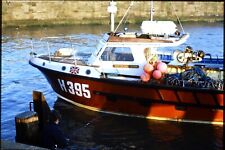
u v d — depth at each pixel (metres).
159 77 11.88
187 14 43.56
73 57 14.29
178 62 12.57
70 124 12.39
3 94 15.66
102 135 11.67
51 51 24.84
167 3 42.50
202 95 11.64
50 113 11.36
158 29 12.87
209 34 34.47
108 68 12.72
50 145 10.28
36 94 11.27
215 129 12.01
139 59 12.55
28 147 8.19
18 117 10.20
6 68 20.47
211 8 44.31
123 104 12.59
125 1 40.84
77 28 37.59
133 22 40.88
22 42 28.88
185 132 11.83
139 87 12.02
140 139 11.45
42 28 37.38
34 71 19.83
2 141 8.45
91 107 13.23
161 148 10.93
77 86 13.01
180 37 12.77
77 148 10.82
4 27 36.88
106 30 36.12
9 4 36.94
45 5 38.44
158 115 12.44
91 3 39.94
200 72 11.93
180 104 11.98
